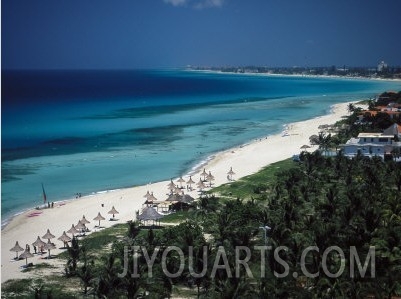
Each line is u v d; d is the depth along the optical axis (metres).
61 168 120.88
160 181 109.50
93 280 51.72
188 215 80.44
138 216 76.19
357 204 64.56
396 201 66.44
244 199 87.69
